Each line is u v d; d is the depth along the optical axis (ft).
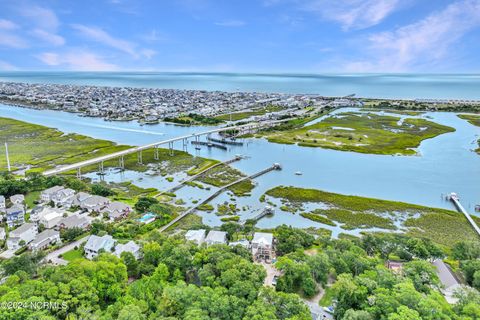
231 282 216.95
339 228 379.35
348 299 207.41
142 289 222.07
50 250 310.86
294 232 322.55
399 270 244.63
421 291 213.66
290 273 244.63
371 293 208.44
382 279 219.20
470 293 202.39
